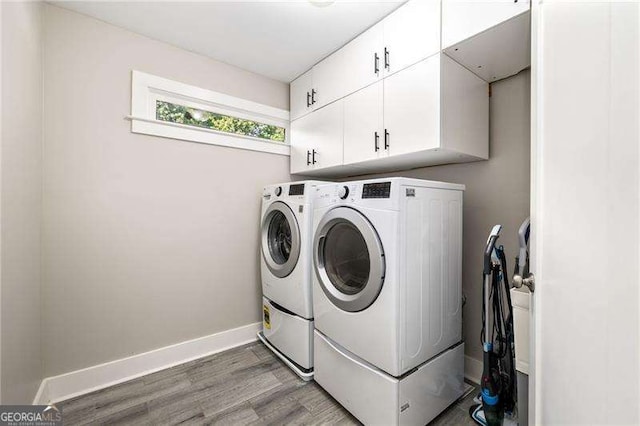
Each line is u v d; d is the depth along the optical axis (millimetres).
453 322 1498
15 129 1134
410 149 1502
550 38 676
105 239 1721
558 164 636
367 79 1754
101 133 1705
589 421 511
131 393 1614
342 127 1949
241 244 2289
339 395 1460
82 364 1643
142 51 1844
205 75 2098
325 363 1562
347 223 1420
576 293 559
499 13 1152
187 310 2027
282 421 1394
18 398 1161
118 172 1763
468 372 1779
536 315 761
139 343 1834
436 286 1385
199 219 2082
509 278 1596
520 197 1574
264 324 2189
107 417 1423
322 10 1595
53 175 1557
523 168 1562
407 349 1227
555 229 651
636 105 392
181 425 1369
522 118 1565
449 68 1409
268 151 2424
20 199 1193
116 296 1757
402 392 1198
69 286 1605
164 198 1933
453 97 1436
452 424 1369
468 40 1266
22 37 1216
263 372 1827
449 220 1465
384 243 1218
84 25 1651
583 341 533
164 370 1854
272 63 2197
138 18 1683
